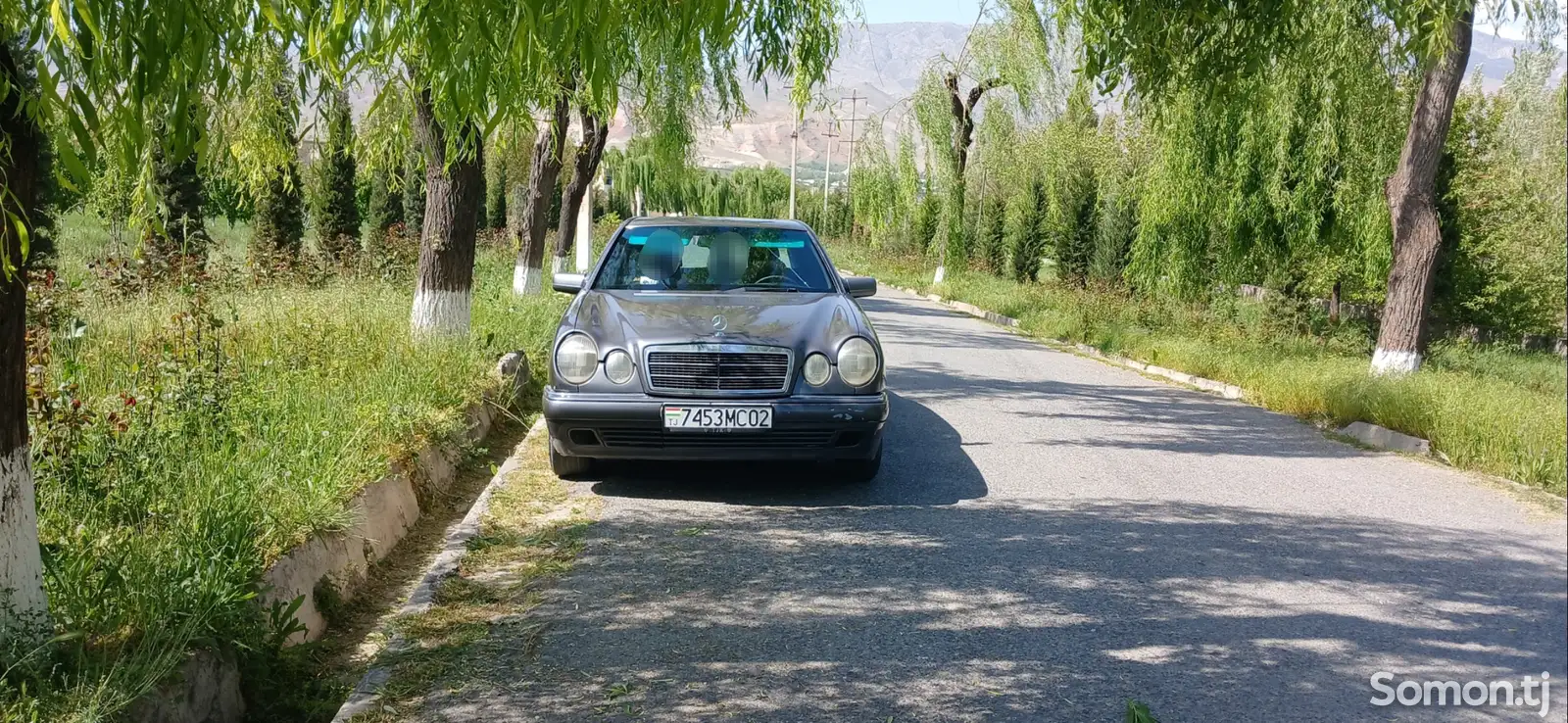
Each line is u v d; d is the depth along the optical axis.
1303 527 5.98
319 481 4.72
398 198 29.91
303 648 3.67
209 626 3.29
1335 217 16.77
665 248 7.30
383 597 4.55
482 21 2.60
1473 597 4.72
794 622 4.14
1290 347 16.20
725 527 5.49
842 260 53.88
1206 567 5.07
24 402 3.02
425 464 6.07
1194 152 15.84
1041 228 36.12
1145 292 19.77
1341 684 3.65
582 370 5.92
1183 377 14.03
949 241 30.28
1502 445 7.98
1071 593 4.61
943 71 25.41
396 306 10.45
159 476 4.50
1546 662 3.87
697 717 3.28
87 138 2.30
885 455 7.58
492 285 15.70
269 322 8.34
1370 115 15.01
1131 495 6.65
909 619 4.21
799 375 5.91
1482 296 20.39
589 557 4.91
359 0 2.77
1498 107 20.02
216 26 2.54
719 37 3.02
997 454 7.83
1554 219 17.83
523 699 3.39
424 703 3.34
